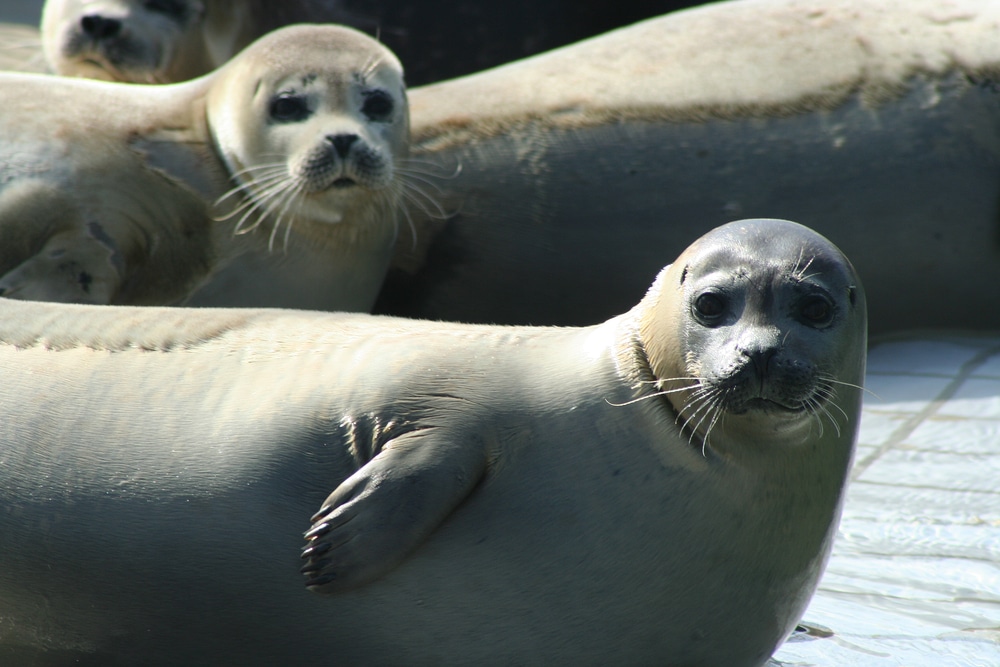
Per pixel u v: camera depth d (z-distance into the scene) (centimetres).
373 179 1537
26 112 1571
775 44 1892
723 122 1847
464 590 829
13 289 1455
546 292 1884
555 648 849
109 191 1535
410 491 793
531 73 1923
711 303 823
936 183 1847
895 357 1845
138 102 1628
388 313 1888
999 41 1866
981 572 1174
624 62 1905
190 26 2123
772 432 820
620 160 1845
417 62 2667
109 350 944
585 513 828
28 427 909
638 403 850
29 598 902
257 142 1555
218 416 880
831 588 1136
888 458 1473
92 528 873
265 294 1593
